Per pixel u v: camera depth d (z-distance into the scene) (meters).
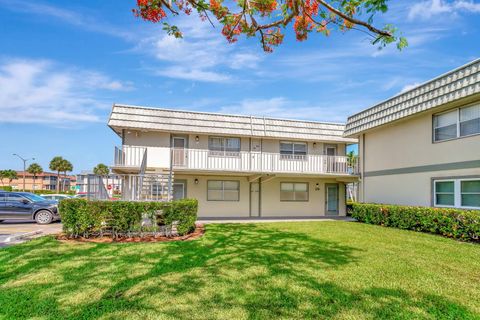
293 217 18.69
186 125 16.94
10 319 3.78
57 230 11.91
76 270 5.86
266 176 18.39
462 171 11.25
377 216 13.96
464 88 10.36
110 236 9.70
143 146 16.88
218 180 18.39
